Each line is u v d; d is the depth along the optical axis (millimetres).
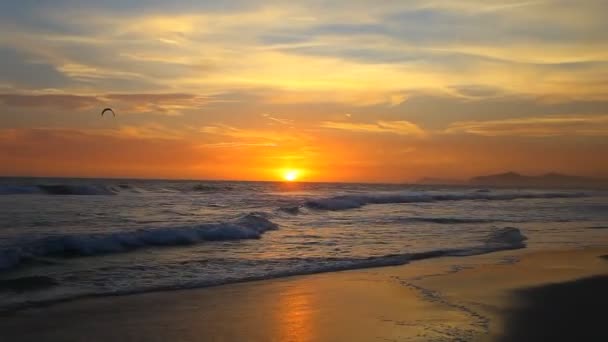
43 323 7871
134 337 7320
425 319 8477
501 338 7449
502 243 18609
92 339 7203
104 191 43250
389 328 7945
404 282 11633
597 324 8320
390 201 45500
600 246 18469
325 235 19750
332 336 7516
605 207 41438
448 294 10445
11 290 9742
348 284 11344
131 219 21906
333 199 38812
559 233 22594
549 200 55312
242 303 9438
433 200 50625
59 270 11719
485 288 11047
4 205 26812
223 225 18969
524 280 11977
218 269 12625
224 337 7406
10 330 7477
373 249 16547
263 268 12945
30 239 14453
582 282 11797
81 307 8859
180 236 16891
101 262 12867
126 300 9461
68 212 23906
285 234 19797
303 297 10023
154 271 12094
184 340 7227
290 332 7703
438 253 16047
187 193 49438
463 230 22547
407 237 19734
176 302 9398
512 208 39344
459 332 7715
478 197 56406
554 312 9031
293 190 72500
